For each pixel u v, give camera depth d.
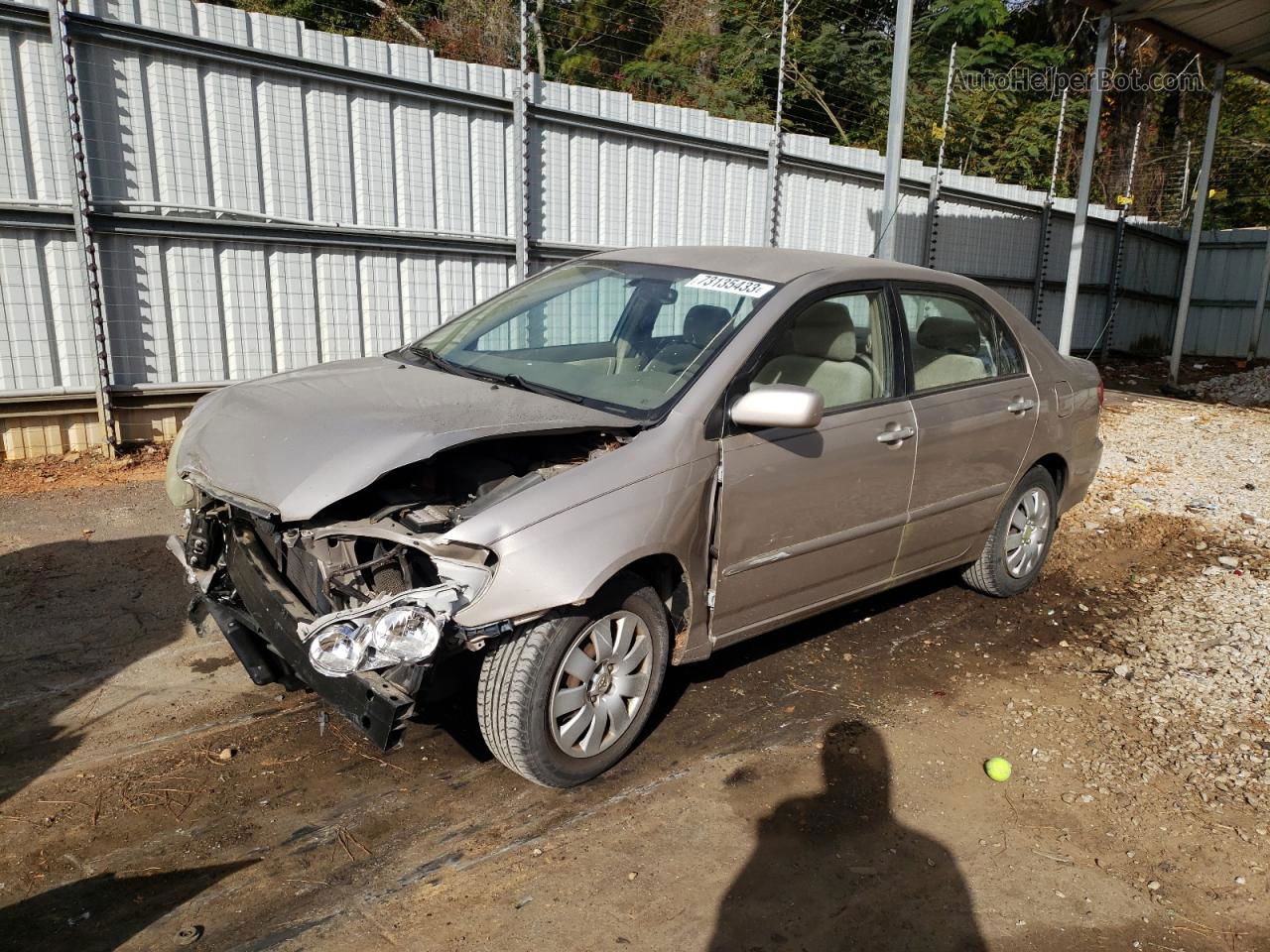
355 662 2.78
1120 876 3.08
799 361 3.89
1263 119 23.64
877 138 16.67
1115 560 6.10
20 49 6.03
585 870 2.96
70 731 3.56
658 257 4.46
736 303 3.92
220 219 6.94
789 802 3.36
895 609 5.13
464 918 2.73
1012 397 4.82
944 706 4.11
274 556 3.40
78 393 6.58
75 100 6.12
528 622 3.05
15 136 6.11
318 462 3.04
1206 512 7.13
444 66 7.77
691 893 2.89
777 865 3.04
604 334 4.13
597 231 9.20
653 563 3.47
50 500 5.88
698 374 3.60
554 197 8.78
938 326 4.57
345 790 3.29
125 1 6.29
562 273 4.64
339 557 3.11
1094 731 3.94
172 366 6.96
